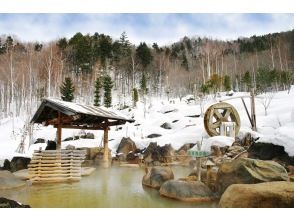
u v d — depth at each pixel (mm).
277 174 7121
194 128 24000
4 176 9508
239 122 21406
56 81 46344
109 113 15141
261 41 74688
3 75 46500
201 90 45031
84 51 55875
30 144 24000
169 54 71562
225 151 16094
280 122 22703
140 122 32969
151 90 57156
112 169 15211
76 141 23594
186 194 7363
